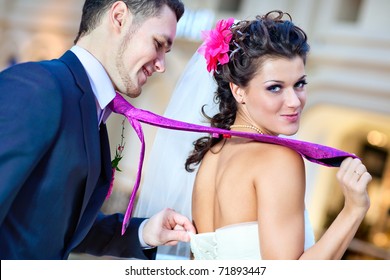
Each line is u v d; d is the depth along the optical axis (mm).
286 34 2594
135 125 2924
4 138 2475
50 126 2562
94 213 2910
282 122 2611
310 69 13195
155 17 2871
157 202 3561
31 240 2672
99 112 2932
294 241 2424
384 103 12359
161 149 3600
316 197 15797
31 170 2535
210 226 2822
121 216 3465
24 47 17641
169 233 3064
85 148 2729
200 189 2889
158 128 3633
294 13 13242
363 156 17141
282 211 2439
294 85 2621
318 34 13078
